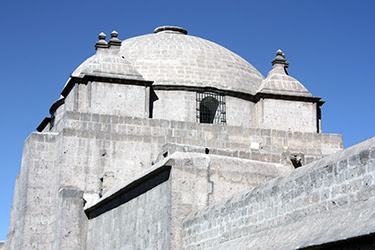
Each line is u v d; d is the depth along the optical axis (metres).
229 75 33.09
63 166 25.39
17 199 27.75
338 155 11.75
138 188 19.03
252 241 13.26
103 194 23.75
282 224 12.75
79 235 23.25
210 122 32.34
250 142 28.41
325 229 11.03
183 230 16.41
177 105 31.47
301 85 33.34
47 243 25.14
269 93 32.41
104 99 30.08
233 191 17.55
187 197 16.84
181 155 17.31
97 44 31.77
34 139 26.36
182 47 33.84
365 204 10.62
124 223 19.75
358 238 9.88
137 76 30.73
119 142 26.42
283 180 13.10
